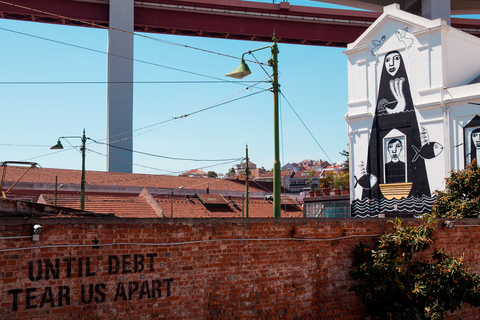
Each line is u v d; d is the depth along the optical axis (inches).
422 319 486.9
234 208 1939.0
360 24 2714.1
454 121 1015.6
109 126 2477.9
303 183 4234.7
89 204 1539.1
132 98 2519.7
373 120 1144.8
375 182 1131.3
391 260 488.1
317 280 475.8
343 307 491.2
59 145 1250.6
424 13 2691.9
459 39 1082.1
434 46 1053.8
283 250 456.4
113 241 370.3
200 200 1907.0
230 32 2615.7
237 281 425.7
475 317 605.0
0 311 324.2
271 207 2069.4
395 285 488.7
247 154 1531.7
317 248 479.5
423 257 539.8
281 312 448.5
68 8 2405.3
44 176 1925.4
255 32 2642.7
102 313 361.7
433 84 1050.1
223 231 422.9
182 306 395.9
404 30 1101.7
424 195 1047.6
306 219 475.5
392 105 1114.1
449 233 574.6
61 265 348.8
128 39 2480.3
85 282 357.1
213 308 411.2
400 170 1096.2
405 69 1096.8
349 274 499.5
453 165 1010.1
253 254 437.4
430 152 1044.5
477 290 518.0
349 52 1190.9
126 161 2332.7
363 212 1149.1
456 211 735.1
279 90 663.8
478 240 606.2
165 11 2551.7
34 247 339.3
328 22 2689.5
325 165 5546.3
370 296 487.2
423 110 1060.5
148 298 381.4
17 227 334.6
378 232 526.0
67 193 1884.8
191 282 401.7
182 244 399.5
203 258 409.4
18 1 2278.5
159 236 390.0
